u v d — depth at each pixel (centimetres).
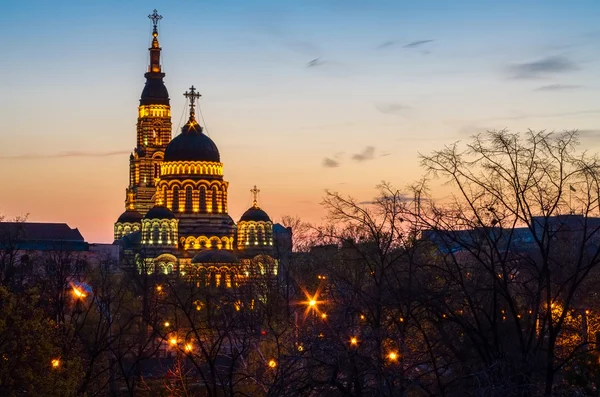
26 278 16212
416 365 5000
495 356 5241
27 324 6544
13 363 6469
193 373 8625
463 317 5769
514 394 4938
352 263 6869
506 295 5288
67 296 11650
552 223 6047
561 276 5972
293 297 12156
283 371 5066
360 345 4838
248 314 8550
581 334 5812
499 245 6412
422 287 5478
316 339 4916
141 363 9081
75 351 7406
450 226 5606
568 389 5144
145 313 8619
